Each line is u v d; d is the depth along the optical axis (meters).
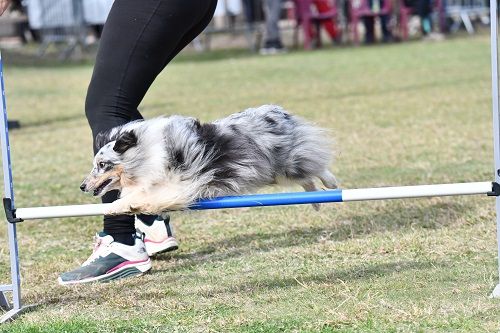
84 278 6.75
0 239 8.40
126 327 5.54
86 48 31.30
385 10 30.77
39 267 7.34
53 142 14.53
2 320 5.85
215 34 36.50
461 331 5.17
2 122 5.94
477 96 16.91
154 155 6.38
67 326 5.54
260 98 18.64
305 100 17.89
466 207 8.52
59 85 23.86
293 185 7.34
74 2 30.86
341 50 29.75
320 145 7.28
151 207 6.19
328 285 6.25
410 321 5.38
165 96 19.92
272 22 30.50
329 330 5.29
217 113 16.44
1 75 5.97
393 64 24.41
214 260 7.27
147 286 6.56
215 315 5.73
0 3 6.77
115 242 6.85
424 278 6.29
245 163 6.56
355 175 10.47
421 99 17.00
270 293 6.17
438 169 10.55
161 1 6.49
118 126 6.62
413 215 8.38
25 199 10.20
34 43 35.06
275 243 7.73
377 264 6.77
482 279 6.17
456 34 32.59
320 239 7.71
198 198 6.30
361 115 15.37
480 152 11.48
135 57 6.58
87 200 10.05
